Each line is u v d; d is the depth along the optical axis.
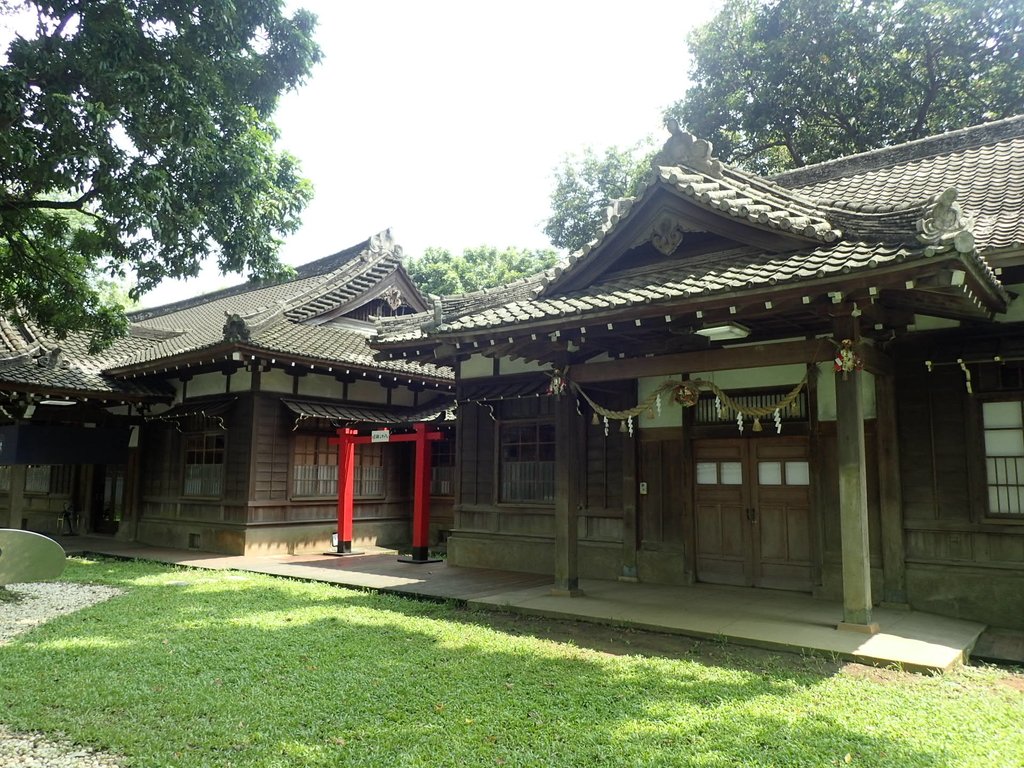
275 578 10.65
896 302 6.57
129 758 3.99
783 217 7.00
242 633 6.93
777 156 24.48
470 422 12.27
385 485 16.16
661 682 5.33
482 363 12.04
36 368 13.69
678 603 8.08
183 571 11.48
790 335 8.09
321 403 14.63
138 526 15.59
